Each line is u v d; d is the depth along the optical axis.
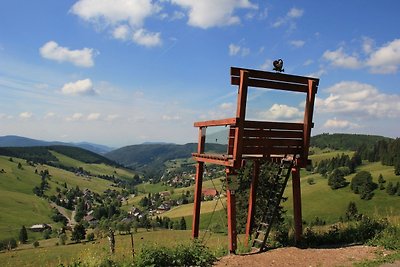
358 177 122.25
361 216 14.63
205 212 112.75
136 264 8.82
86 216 183.75
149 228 123.12
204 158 11.79
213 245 12.95
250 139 10.56
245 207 25.70
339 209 109.81
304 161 11.38
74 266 9.22
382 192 117.12
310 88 11.26
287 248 10.77
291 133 11.26
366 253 9.82
